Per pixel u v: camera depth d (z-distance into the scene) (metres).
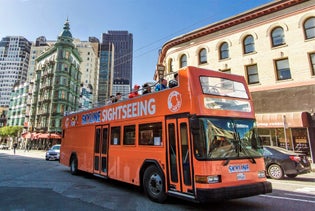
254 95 19.50
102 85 118.69
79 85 60.12
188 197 5.04
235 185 5.00
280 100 18.08
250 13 20.48
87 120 10.82
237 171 5.17
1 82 126.88
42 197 6.48
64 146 13.20
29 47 139.88
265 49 19.50
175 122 5.80
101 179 10.22
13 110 70.50
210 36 23.02
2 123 87.75
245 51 20.86
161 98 6.46
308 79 17.05
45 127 50.09
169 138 5.93
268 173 10.49
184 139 5.45
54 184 8.61
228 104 5.84
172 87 6.16
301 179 10.23
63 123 13.98
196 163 4.94
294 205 5.82
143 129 6.99
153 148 6.42
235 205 5.88
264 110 18.77
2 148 56.84
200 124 5.15
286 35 18.55
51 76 52.97
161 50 28.66
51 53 55.97
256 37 20.12
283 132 17.52
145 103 7.08
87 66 86.19
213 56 22.48
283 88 18.09
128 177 7.29
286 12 18.75
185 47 24.70
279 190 7.81
